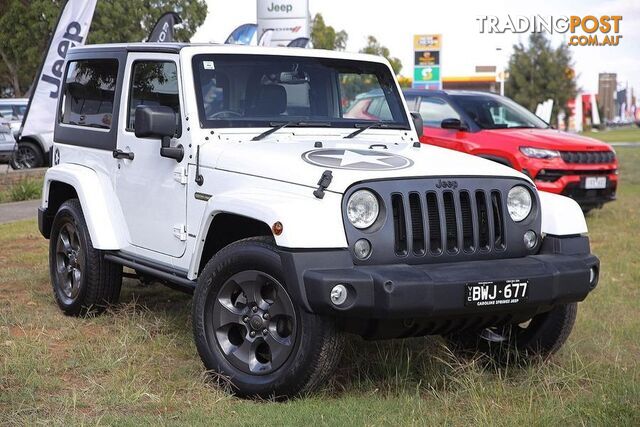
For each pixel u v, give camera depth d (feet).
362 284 15.30
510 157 39.50
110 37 154.20
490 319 16.85
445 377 17.71
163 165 19.71
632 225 40.55
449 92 43.37
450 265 16.26
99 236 21.48
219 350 17.16
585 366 18.25
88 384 17.39
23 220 41.42
